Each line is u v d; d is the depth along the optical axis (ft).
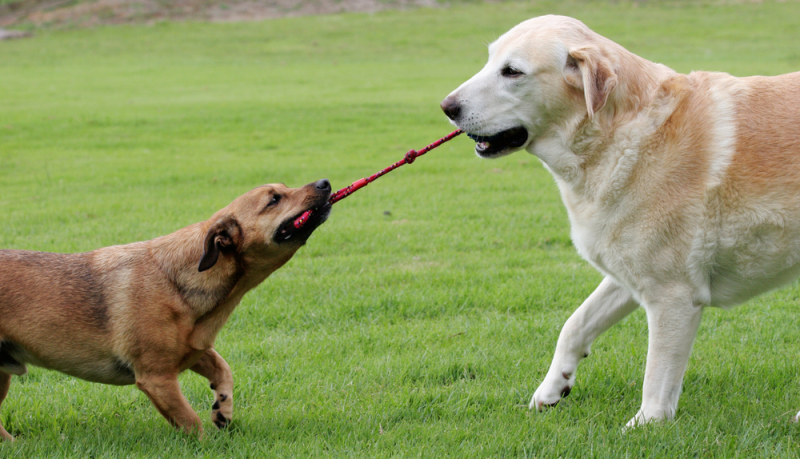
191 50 129.70
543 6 161.48
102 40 143.23
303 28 149.38
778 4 150.92
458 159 44.57
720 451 11.84
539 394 14.10
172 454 12.03
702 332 17.75
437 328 18.06
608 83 11.92
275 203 13.61
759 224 11.82
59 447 12.26
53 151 48.83
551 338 17.31
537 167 41.75
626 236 12.45
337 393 14.64
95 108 68.64
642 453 11.81
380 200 33.22
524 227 27.91
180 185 37.47
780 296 20.15
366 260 23.82
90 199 34.24
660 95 12.44
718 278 12.58
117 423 13.52
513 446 12.15
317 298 20.15
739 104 12.04
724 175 11.79
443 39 131.95
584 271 22.36
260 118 62.08
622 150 12.32
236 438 12.76
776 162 11.68
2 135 54.39
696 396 14.16
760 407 13.48
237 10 167.94
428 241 26.04
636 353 16.25
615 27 135.13
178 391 12.94
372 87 82.58
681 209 12.00
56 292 12.75
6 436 12.87
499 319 18.60
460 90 13.33
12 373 13.21
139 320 12.64
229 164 43.24
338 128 56.70
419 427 12.94
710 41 116.16
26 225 28.66
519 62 12.80
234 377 15.40
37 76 99.91
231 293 13.57
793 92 12.09
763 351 16.19
